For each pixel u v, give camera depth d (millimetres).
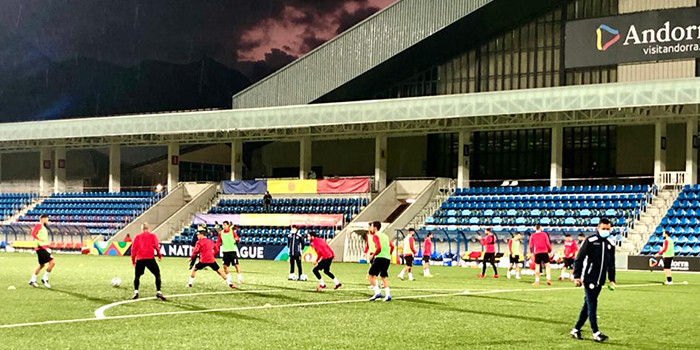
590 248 12477
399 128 48938
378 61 52000
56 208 57781
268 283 24391
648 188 42312
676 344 12219
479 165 54094
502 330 13586
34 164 63469
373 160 58031
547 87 46344
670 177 44250
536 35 51562
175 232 52094
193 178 61469
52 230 52188
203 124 50750
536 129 52188
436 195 48125
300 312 16062
